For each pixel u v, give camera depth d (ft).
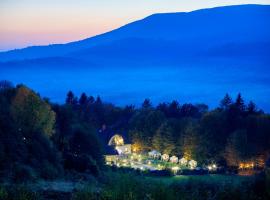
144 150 459.32
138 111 543.80
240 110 460.14
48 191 97.14
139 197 79.61
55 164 180.45
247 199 90.58
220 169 343.67
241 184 97.91
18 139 177.99
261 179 94.84
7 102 223.30
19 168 145.18
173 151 423.23
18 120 213.66
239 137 366.63
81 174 175.83
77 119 281.54
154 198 79.56
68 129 254.27
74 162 193.88
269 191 91.30
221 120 405.18
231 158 366.63
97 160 243.60
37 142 185.26
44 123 225.56
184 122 435.12
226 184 98.43
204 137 393.50
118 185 82.17
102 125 549.13
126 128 534.78
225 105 509.76
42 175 158.61
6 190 84.64
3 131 175.52
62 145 235.20
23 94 224.94
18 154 166.71
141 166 350.23
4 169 144.25
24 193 85.30
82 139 246.27
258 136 383.24
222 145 390.01
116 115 567.18
